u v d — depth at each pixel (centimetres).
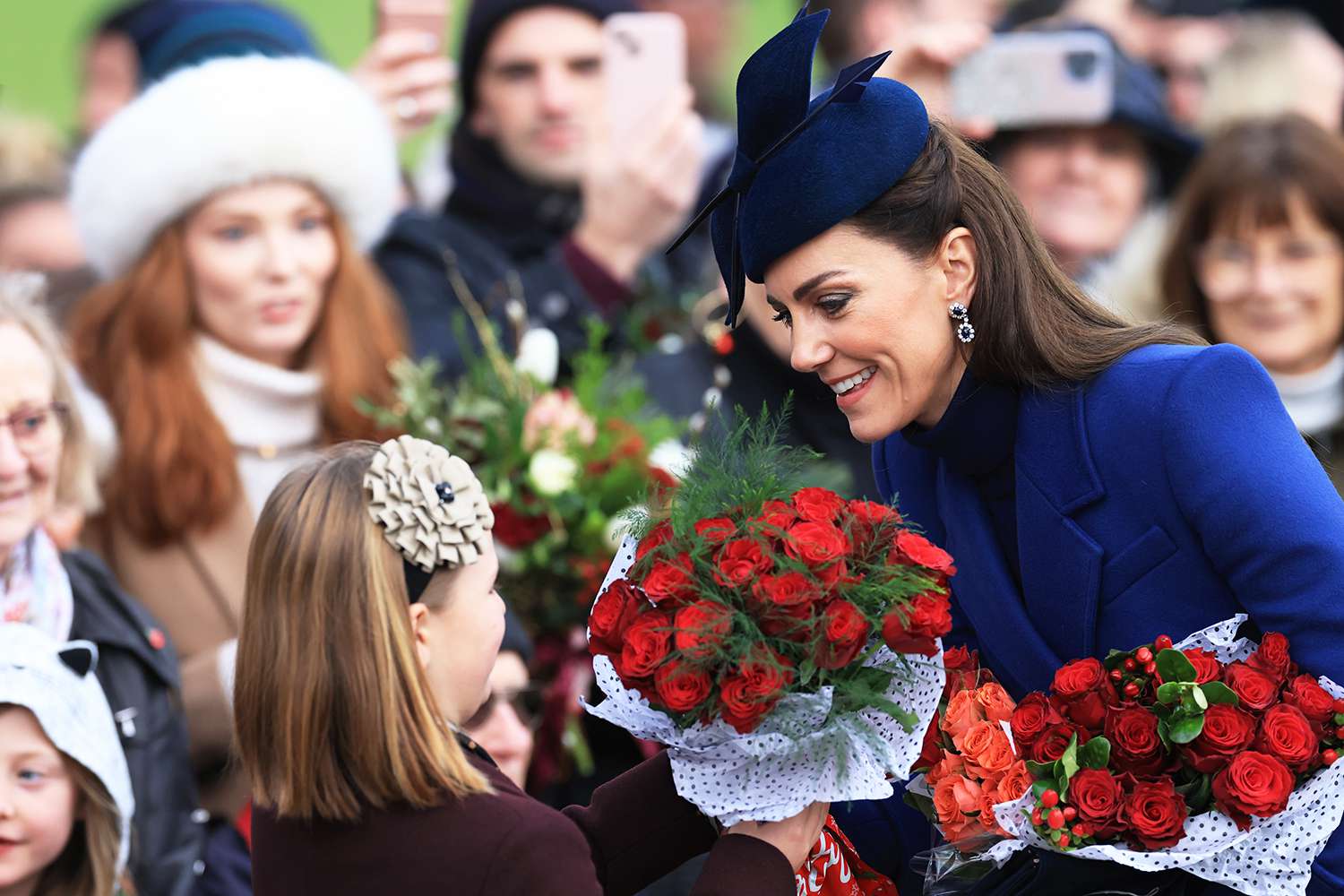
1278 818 788
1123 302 1664
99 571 1245
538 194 1862
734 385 1489
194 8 1748
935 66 1800
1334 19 2117
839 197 818
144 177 1420
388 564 796
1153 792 781
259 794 802
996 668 920
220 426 1412
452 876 768
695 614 760
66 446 1269
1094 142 1811
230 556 1401
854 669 790
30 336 1229
